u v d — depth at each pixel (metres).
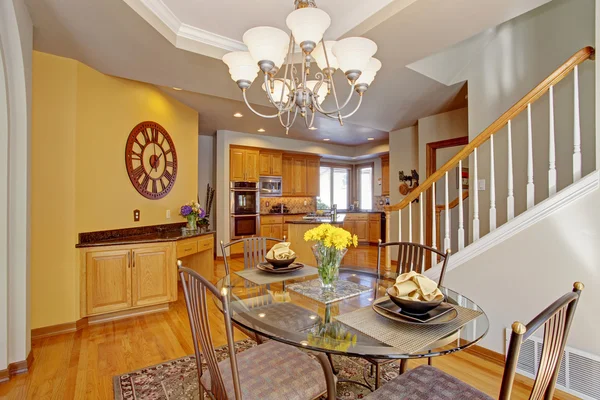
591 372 1.69
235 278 1.97
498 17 2.04
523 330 0.76
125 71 2.87
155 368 2.15
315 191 7.82
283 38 1.53
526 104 2.05
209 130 6.09
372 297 1.62
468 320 1.29
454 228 4.70
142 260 3.10
